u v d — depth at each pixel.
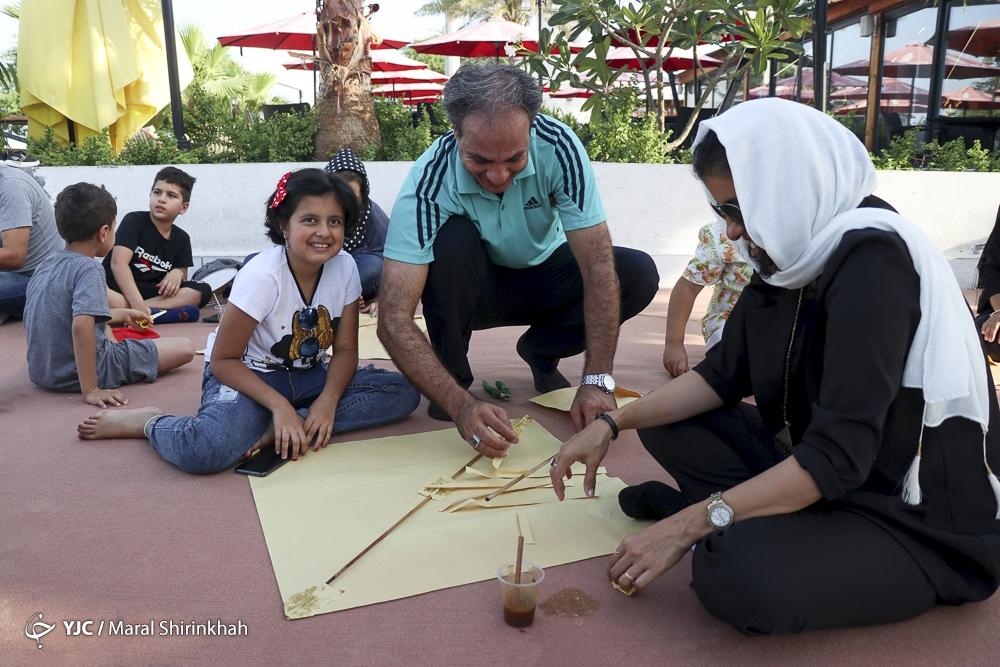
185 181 5.20
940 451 1.68
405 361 2.65
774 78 10.41
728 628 1.81
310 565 2.04
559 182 2.84
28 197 4.86
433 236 2.80
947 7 9.05
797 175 1.66
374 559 2.07
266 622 1.82
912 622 1.82
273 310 2.80
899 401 1.65
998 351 3.74
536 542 2.16
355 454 2.76
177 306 5.23
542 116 2.87
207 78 15.72
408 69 16.00
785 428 1.96
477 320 3.40
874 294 1.58
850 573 1.62
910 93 9.74
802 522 1.66
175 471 2.66
